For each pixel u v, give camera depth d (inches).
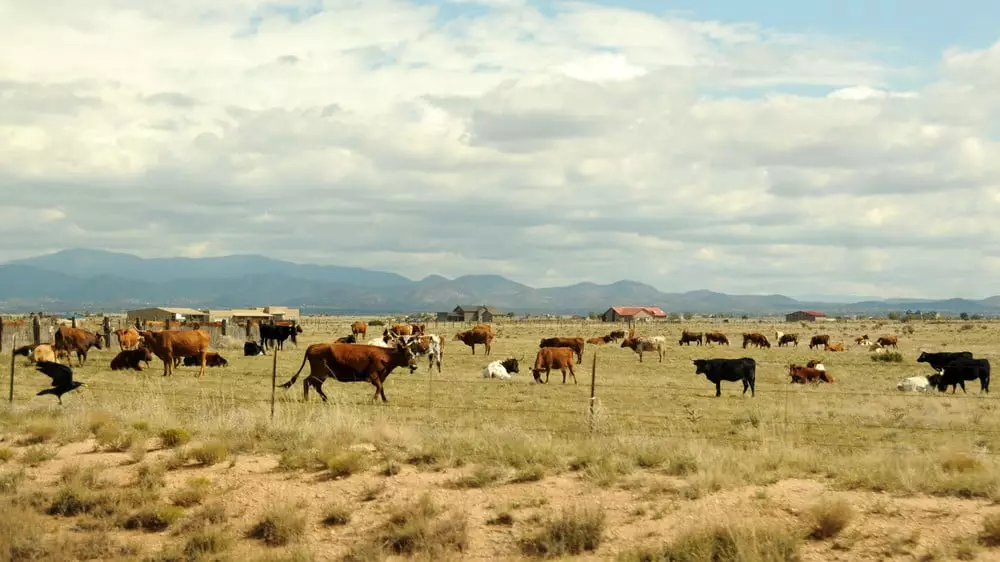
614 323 7214.6
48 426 743.7
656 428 836.6
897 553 458.9
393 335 1803.6
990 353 2684.5
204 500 580.4
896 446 740.0
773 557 450.0
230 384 1278.3
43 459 673.0
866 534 480.7
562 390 1278.3
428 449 654.5
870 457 621.0
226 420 783.7
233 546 516.4
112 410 840.3
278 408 863.1
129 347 1900.8
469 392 1226.0
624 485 578.6
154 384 1235.2
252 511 563.5
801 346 3403.1
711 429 847.1
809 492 548.7
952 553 450.9
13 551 499.5
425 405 1023.0
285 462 642.8
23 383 1243.2
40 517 559.2
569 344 2007.9
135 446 689.0
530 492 573.3
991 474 552.1
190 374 1459.2
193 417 826.8
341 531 533.0
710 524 491.5
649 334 4507.9
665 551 469.4
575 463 629.3
